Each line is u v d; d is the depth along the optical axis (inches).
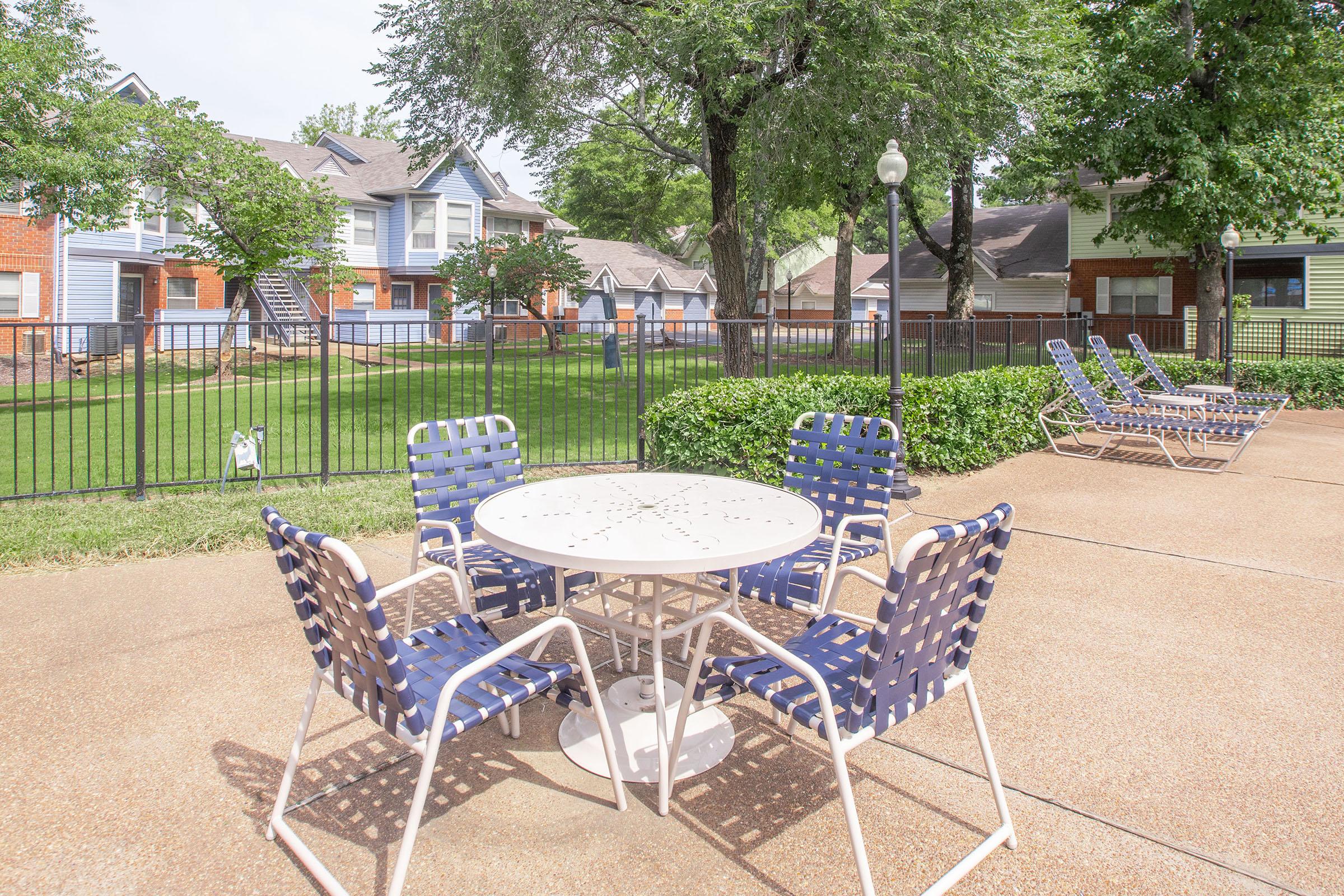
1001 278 1056.2
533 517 122.7
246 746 118.3
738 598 136.8
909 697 91.9
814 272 1831.9
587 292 956.0
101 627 159.3
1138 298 932.6
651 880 90.9
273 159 1051.3
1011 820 100.5
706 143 577.9
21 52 475.8
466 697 93.7
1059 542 227.0
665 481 150.2
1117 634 161.2
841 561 142.2
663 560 99.3
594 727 122.0
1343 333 748.6
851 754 117.3
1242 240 830.5
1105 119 597.6
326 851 95.4
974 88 437.1
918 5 378.0
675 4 371.2
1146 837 98.3
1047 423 409.7
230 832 98.9
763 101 394.9
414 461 151.8
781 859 94.5
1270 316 834.2
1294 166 588.4
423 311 1139.3
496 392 588.1
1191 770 112.7
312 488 273.6
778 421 281.9
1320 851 95.5
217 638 154.6
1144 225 649.6
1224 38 583.2
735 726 125.4
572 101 504.7
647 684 129.3
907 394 309.3
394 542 218.4
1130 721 126.3
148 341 876.6
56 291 785.6
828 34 377.1
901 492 280.1
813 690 93.8
